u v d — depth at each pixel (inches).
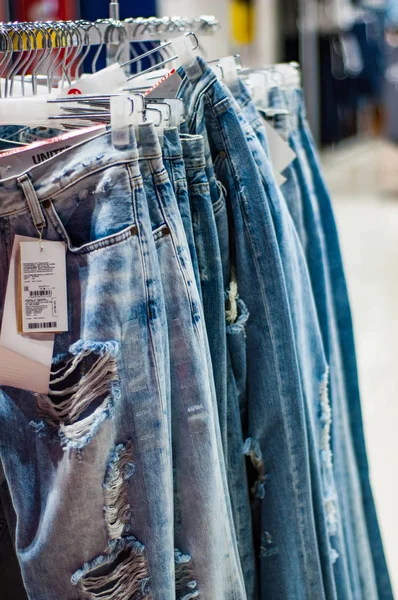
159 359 32.7
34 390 33.3
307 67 222.8
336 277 57.5
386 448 101.4
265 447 42.1
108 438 32.4
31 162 34.9
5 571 41.6
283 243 42.4
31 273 32.7
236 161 39.2
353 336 58.5
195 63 38.1
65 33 42.8
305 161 55.1
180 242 34.0
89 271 32.3
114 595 33.9
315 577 43.3
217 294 38.4
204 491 35.1
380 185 264.2
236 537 42.1
